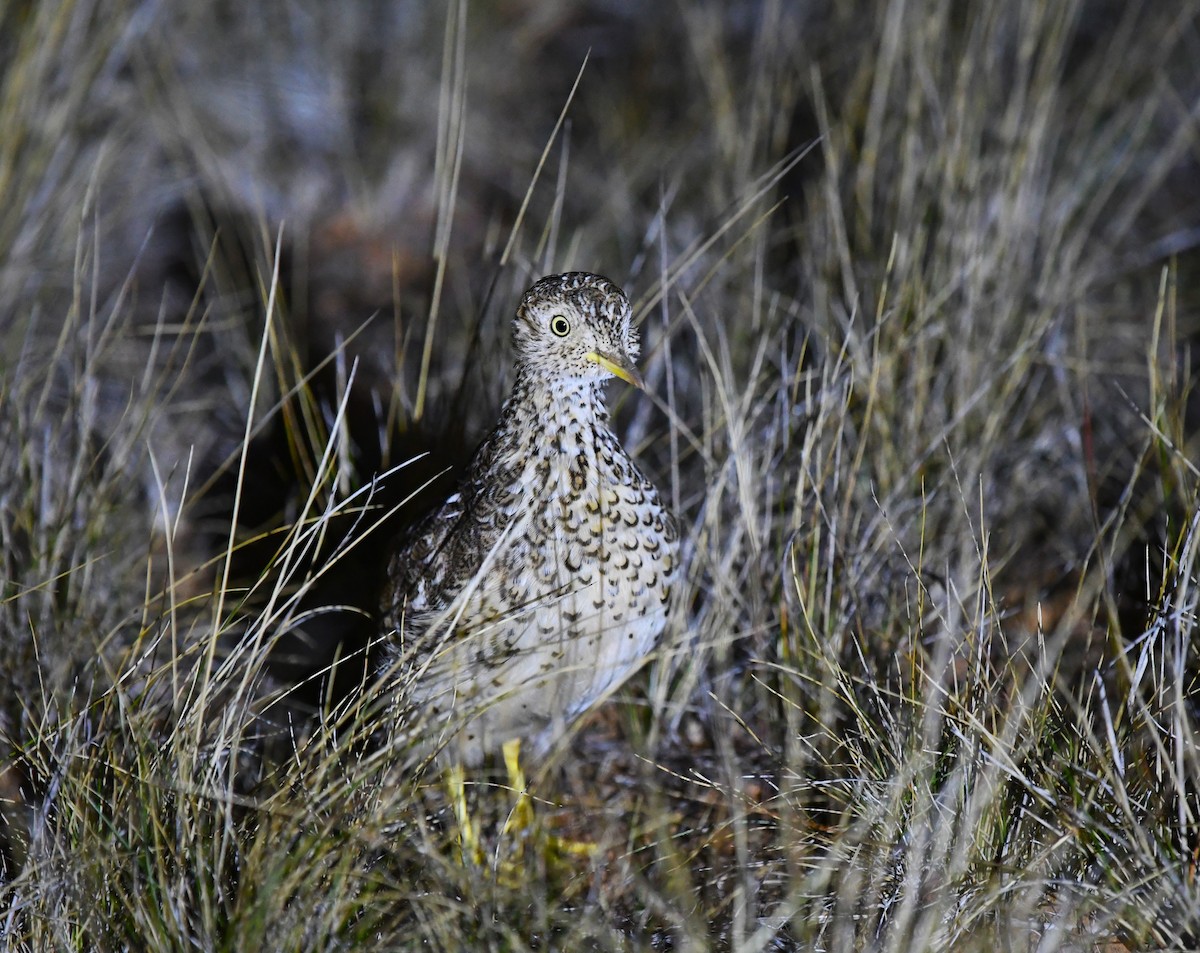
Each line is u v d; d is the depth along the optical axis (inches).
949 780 277.9
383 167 585.6
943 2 419.8
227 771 293.6
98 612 356.5
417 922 270.5
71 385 376.2
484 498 298.4
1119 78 542.0
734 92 542.0
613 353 286.4
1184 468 331.0
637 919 289.4
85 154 484.4
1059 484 405.4
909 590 343.3
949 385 382.9
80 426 374.0
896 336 370.9
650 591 298.5
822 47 538.9
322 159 587.8
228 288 503.2
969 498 363.3
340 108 595.2
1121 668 306.7
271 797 273.9
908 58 432.1
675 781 339.0
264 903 249.9
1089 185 497.4
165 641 344.5
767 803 301.4
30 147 436.1
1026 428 406.9
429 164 590.6
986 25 419.8
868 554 339.6
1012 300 398.9
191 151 552.1
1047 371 418.3
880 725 306.5
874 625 343.3
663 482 392.2
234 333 474.6
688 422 404.2
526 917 283.0
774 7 487.2
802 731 328.2
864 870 275.7
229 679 298.0
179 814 264.5
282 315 385.4
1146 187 474.6
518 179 577.9
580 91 629.0
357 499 375.2
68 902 266.1
